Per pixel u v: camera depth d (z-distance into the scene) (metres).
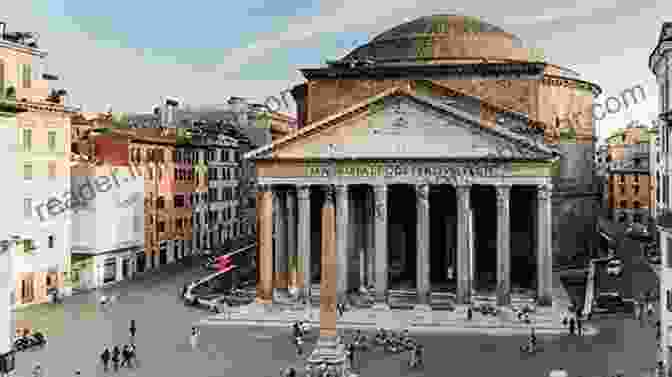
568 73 74.88
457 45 68.19
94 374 38.66
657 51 39.06
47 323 51.22
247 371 39.44
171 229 81.94
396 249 63.31
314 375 36.34
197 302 57.62
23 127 56.78
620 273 69.25
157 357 42.50
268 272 55.00
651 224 100.94
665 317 34.38
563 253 72.12
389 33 74.19
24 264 57.28
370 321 50.72
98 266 66.44
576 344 44.31
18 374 38.22
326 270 37.09
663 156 38.94
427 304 52.66
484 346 44.44
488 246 61.97
